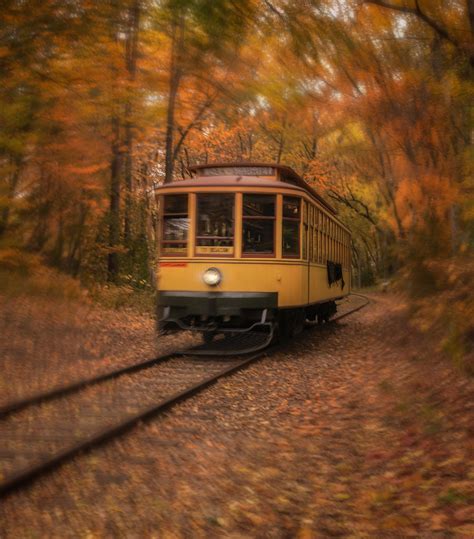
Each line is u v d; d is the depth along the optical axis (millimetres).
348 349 13594
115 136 13680
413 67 8008
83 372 9688
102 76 10023
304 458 5812
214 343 13805
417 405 6945
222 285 12258
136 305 18391
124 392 8336
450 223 8656
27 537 3975
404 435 6070
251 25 6609
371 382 9102
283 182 13258
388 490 4645
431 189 8539
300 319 15117
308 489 4965
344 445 6180
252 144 28531
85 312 14469
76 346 11719
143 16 7668
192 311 12305
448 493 4277
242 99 8039
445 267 8367
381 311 24578
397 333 12969
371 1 7125
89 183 12039
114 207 18422
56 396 7754
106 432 5988
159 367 10398
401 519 4051
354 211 39719
